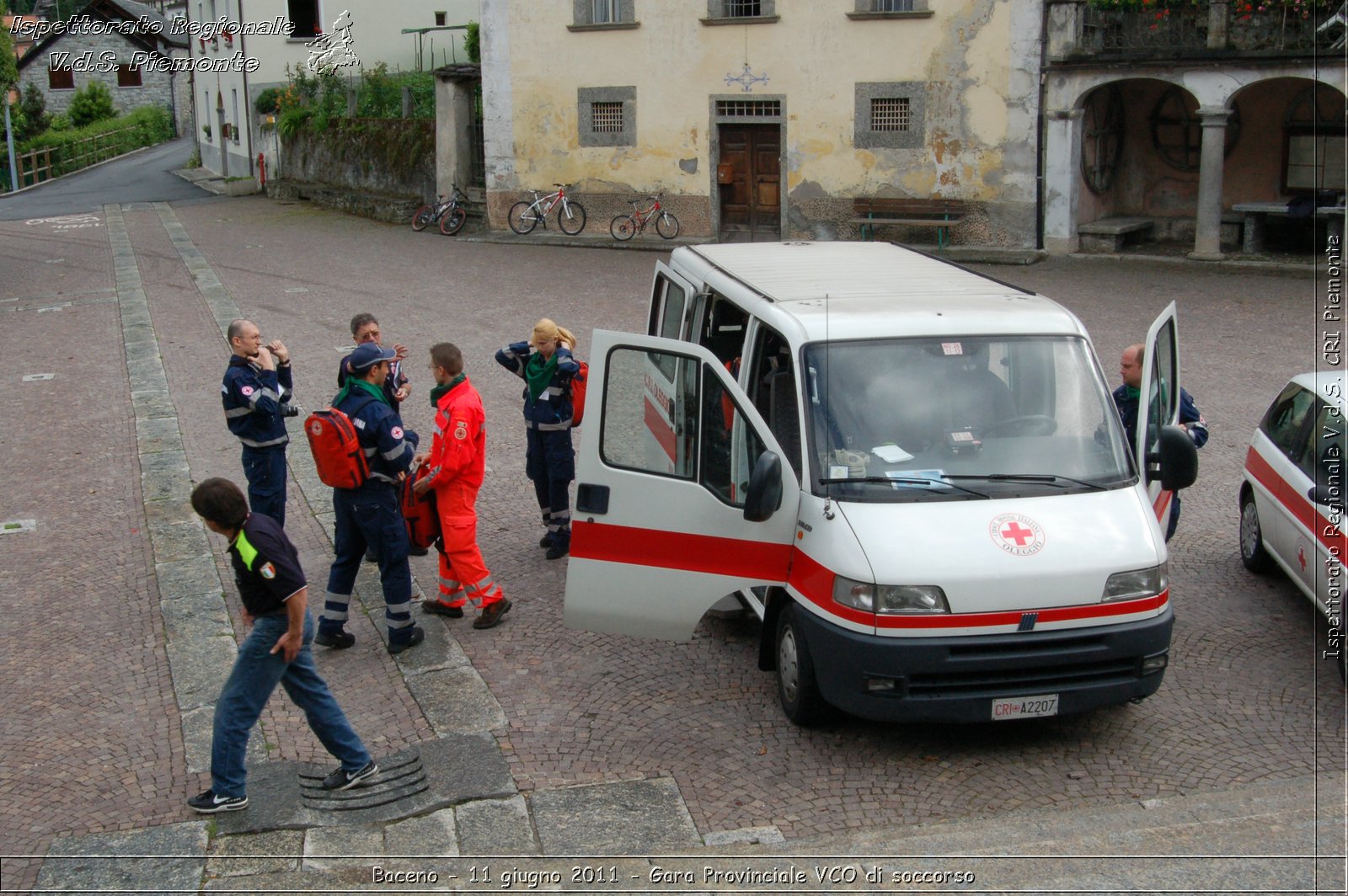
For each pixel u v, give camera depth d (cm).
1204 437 803
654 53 2466
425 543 775
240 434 845
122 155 5522
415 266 2292
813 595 612
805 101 2347
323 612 789
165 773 608
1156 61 2011
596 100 2542
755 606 714
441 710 670
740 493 660
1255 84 2091
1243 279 1930
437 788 588
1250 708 663
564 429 878
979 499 619
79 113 5875
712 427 664
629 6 2462
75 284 2200
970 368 665
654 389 672
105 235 2897
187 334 1717
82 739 645
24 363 1580
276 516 863
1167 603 612
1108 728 647
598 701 682
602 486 682
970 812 570
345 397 720
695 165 2481
